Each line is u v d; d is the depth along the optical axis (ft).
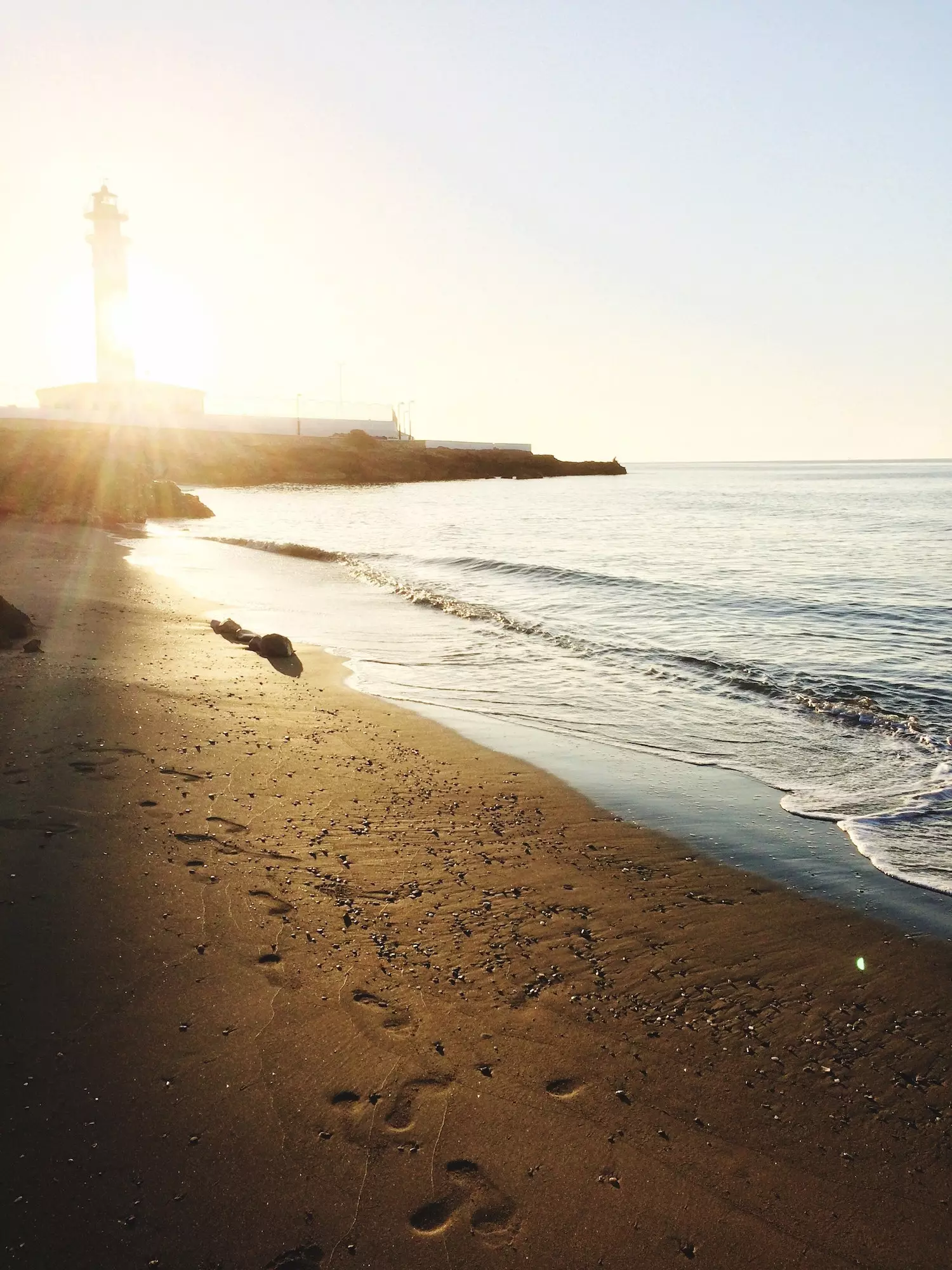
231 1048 11.47
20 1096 10.34
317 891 16.10
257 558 78.79
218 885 15.84
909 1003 13.42
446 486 272.51
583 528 123.54
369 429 370.94
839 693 33.55
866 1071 11.77
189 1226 8.80
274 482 252.62
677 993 13.55
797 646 42.45
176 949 13.66
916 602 56.08
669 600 57.11
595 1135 10.42
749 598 58.08
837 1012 13.15
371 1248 8.70
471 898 16.37
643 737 28.02
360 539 103.40
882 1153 10.31
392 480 285.64
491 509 165.58
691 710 31.30
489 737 27.53
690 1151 10.23
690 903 16.65
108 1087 10.61
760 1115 10.87
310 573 68.85
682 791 23.09
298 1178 9.48
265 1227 8.86
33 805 18.45
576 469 392.68
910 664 38.55
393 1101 10.76
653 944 15.03
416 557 81.66
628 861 18.54
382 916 15.39
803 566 76.43
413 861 17.80
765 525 130.52
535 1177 9.74
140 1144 9.78
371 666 36.96
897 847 19.60
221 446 256.32
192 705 27.66
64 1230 8.64
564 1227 9.11
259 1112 10.39
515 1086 11.18
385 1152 9.93
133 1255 8.44
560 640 42.96
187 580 62.49
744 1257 8.86
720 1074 11.64
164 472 225.35
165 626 41.37
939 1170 10.04
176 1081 10.79
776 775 24.64
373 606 52.80
